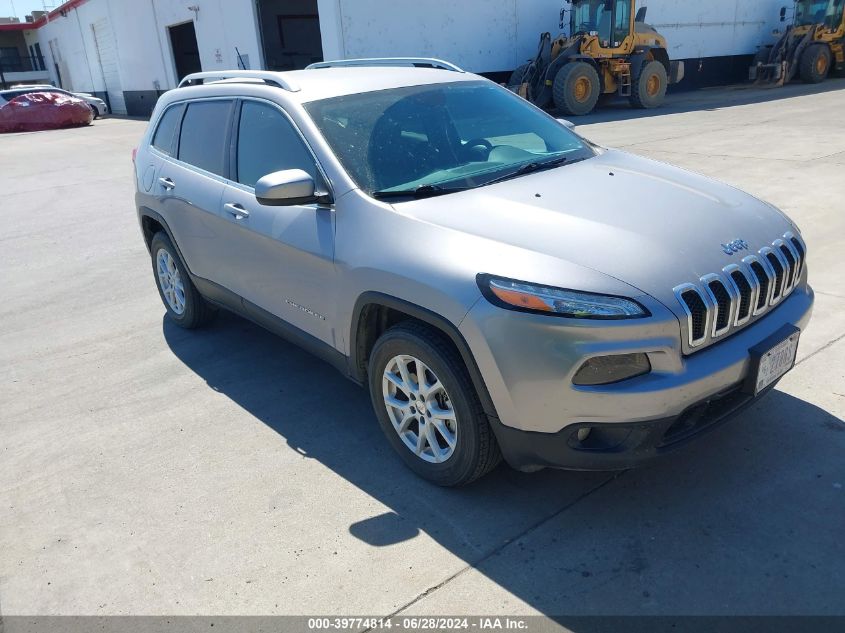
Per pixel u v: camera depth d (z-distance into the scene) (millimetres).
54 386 4477
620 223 2852
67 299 6227
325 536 2859
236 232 3920
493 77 19531
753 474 3023
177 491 3244
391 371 3152
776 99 17359
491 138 3773
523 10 19469
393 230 2986
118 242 8055
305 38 23969
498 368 2574
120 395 4277
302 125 3488
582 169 3520
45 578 2764
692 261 2660
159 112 4996
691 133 12023
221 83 4316
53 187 12023
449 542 2771
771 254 2900
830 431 3275
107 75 31609
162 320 5547
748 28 24656
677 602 2398
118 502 3203
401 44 17656
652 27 20016
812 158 8867
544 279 2547
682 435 2639
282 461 3428
